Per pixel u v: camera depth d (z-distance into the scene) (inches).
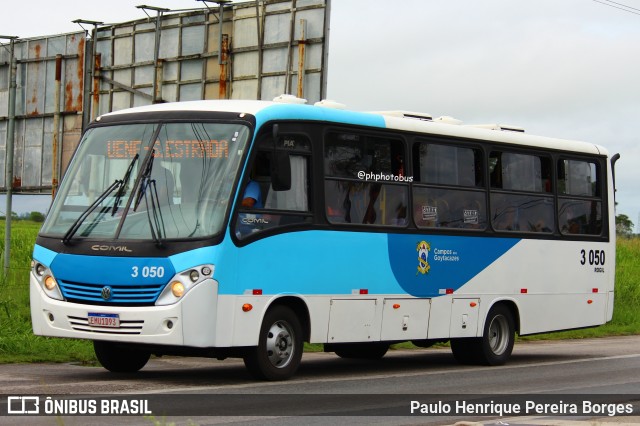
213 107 572.1
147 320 531.2
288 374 579.2
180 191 551.8
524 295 743.7
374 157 637.3
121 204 556.7
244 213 552.1
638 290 1365.7
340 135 615.8
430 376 637.3
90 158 581.3
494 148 725.3
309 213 591.5
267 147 568.1
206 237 535.8
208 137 561.0
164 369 637.3
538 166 761.0
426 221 669.9
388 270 641.0
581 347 912.9
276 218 570.3
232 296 542.9
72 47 1130.7
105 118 595.5
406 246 653.3
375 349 760.3
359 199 624.7
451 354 819.4
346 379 604.1
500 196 727.7
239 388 537.0
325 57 955.3
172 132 567.2
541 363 748.6
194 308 529.0
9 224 1004.6
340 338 609.6
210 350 549.3
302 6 967.6
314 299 592.1
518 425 428.5
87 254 548.7
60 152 1141.7
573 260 783.1
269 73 988.6
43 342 685.3
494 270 719.7
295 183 585.6
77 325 547.8
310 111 598.5
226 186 547.5
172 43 1063.6
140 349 557.6
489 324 719.1
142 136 572.4
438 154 682.8
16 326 732.7
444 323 681.6
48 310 557.9
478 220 709.3
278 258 569.3
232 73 1021.2
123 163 569.3
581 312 789.9
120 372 609.9
